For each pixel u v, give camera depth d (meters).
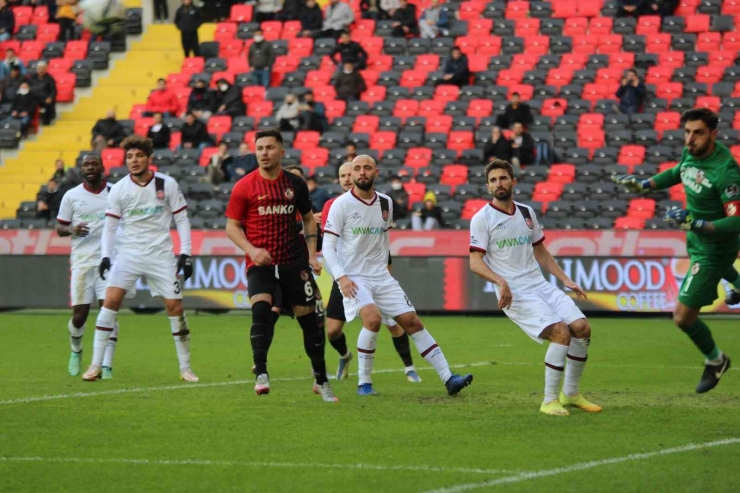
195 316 64.88
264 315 30.34
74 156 87.19
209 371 38.69
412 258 64.69
